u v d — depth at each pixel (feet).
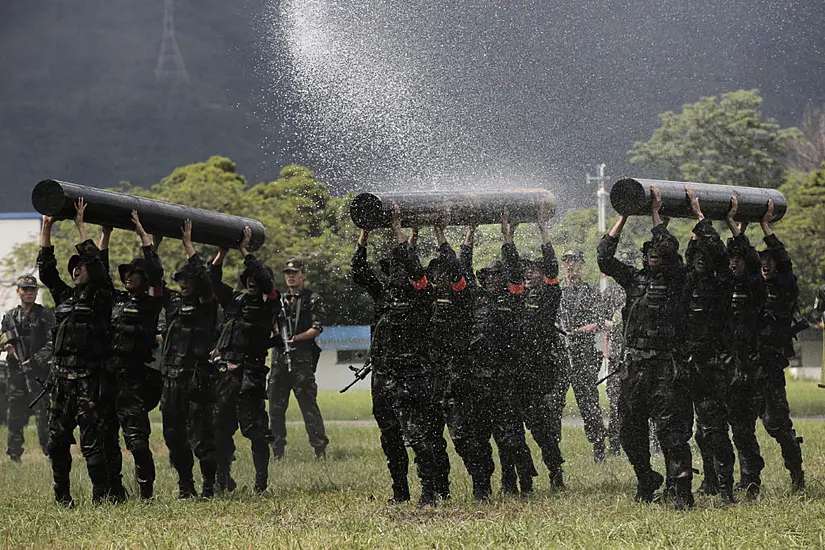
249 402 92.12
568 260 110.01
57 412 83.56
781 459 106.01
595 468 102.94
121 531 69.21
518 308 84.99
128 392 84.48
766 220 86.48
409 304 78.28
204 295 88.94
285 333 123.75
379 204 78.74
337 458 123.24
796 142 329.72
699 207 80.84
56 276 83.56
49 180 81.10
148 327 85.20
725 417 79.51
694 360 77.56
